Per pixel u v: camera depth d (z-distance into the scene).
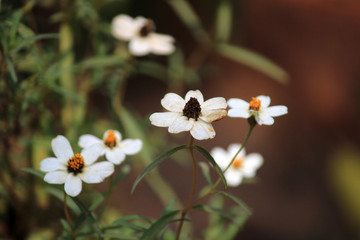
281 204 1.06
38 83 0.56
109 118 0.82
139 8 1.05
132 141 0.49
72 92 0.62
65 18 0.63
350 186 1.10
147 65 0.71
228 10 0.75
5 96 0.55
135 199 0.87
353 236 1.03
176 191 0.98
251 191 1.06
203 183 1.01
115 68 0.68
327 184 1.13
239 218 0.56
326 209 1.08
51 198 0.61
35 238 0.60
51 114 0.63
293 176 1.13
